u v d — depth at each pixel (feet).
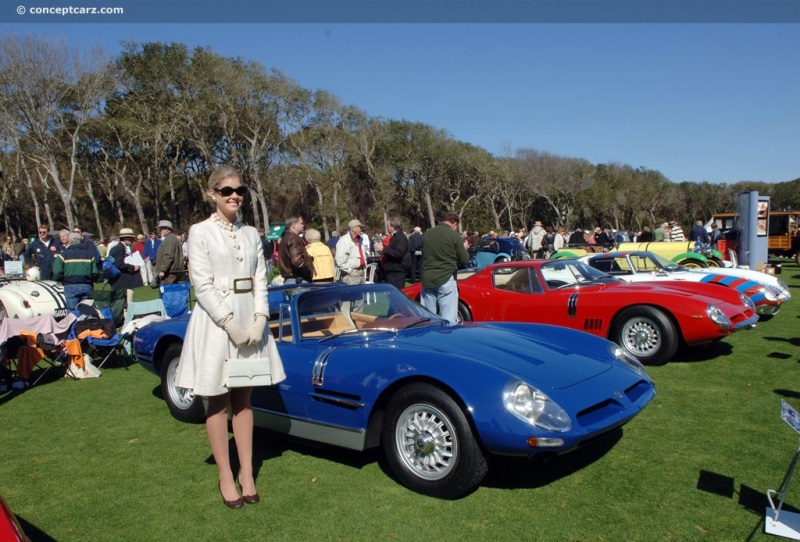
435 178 225.56
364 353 12.90
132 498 12.21
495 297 25.76
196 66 132.98
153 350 17.84
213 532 10.69
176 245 33.01
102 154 161.89
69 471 13.75
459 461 11.22
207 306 10.98
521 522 10.68
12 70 94.27
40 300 31.12
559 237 74.49
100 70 105.40
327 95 167.63
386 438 12.30
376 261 53.98
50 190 170.91
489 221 193.98
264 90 141.90
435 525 10.64
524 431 10.52
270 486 12.55
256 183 149.79
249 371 11.18
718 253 50.52
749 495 11.59
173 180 185.16
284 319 14.79
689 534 10.16
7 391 21.47
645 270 31.37
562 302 23.97
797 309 35.65
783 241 82.84
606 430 11.28
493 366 11.59
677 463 13.19
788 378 20.01
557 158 247.91
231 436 15.84
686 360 22.95
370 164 195.83
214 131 150.10
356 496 11.92
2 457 14.76
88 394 20.71
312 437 13.41
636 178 293.84
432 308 23.26
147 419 17.63
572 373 12.10
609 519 10.73
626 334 22.54
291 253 26.89
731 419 16.06
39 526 11.13
